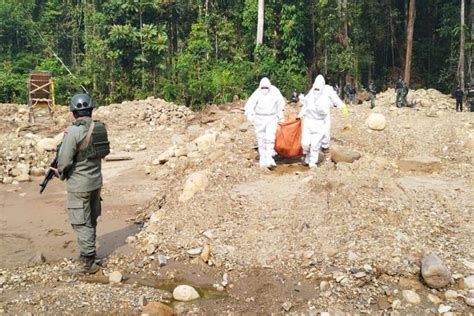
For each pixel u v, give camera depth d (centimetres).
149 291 533
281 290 525
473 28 2744
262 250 600
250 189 762
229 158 934
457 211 667
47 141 1306
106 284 558
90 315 482
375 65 3575
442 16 3231
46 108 2156
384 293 505
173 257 616
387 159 932
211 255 604
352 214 638
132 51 3189
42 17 4106
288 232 628
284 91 3128
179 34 3753
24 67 3784
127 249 658
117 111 2028
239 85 3067
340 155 892
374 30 3469
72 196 582
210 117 1856
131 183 1045
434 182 796
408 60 2905
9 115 2198
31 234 752
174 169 1041
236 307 496
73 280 572
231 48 3600
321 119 884
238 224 659
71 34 4106
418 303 485
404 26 3591
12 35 3950
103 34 3300
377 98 2353
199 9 3669
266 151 898
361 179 720
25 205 915
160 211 746
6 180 1098
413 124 1164
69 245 701
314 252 582
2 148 1291
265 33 3450
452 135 1070
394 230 607
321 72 3406
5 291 539
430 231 612
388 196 686
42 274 584
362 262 550
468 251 566
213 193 741
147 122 1967
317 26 3400
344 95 2780
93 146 580
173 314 484
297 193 727
